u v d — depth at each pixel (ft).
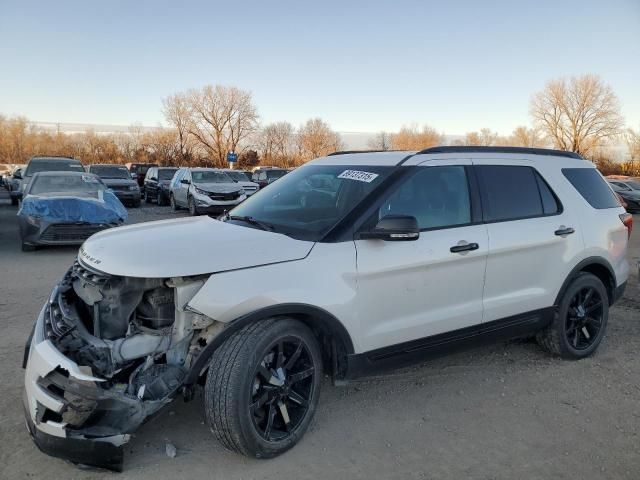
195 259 10.21
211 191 62.75
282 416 10.77
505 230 13.74
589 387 14.19
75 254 34.50
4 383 13.82
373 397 13.50
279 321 10.50
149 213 69.62
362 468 10.40
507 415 12.62
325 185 13.29
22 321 19.19
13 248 37.09
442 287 12.68
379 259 11.62
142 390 9.66
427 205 12.78
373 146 227.61
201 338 10.45
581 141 214.48
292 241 11.21
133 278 10.26
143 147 210.18
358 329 11.47
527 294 14.37
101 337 10.42
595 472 10.35
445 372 15.07
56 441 9.41
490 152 14.57
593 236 15.72
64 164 57.77
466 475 10.21
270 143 227.20
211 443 11.19
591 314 16.26
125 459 10.55
